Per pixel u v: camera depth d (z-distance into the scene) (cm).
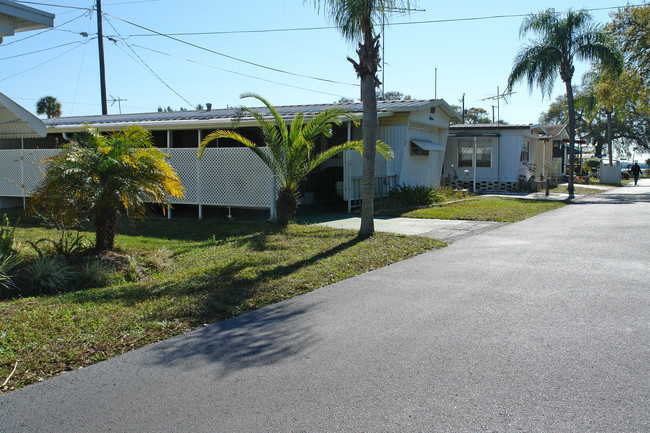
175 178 915
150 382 395
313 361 427
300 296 640
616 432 306
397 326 509
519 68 2327
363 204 1077
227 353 452
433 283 684
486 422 321
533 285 655
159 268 823
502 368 400
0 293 651
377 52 1050
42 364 428
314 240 1030
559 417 324
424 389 369
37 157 1554
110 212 851
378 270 782
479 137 2558
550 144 3312
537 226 1247
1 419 341
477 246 973
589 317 518
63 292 683
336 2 1012
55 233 1084
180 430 323
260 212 1584
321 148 1855
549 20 2273
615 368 395
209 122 1453
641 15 2722
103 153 825
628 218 1355
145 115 2094
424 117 1945
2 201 1655
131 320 536
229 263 822
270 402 356
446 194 2023
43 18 738
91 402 364
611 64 2253
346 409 343
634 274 699
